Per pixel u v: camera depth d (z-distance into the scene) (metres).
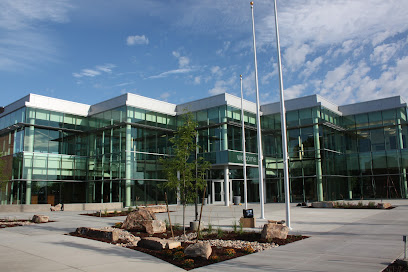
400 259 7.54
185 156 13.59
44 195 32.09
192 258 8.61
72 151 34.88
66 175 33.66
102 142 34.00
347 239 10.95
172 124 36.09
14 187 31.33
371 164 36.28
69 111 34.66
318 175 33.41
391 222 15.03
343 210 22.20
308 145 34.50
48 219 18.30
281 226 11.33
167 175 13.21
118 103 32.72
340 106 38.78
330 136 35.44
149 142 33.53
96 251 9.63
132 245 10.59
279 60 15.00
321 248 9.55
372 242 10.30
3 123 35.16
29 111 31.94
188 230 13.63
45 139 32.91
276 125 36.62
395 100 35.44
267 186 36.66
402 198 34.09
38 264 8.02
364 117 37.28
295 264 7.75
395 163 35.00
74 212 24.61
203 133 34.47
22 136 31.77
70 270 7.45
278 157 36.28
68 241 11.37
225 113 32.91
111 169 32.31
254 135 36.94
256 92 18.36
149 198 32.44
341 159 36.75
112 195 31.69
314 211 21.95
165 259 8.63
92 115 35.59
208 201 33.88
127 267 7.77
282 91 14.78
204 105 34.56
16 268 7.60
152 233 13.09
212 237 11.75
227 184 32.56
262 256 8.73
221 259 8.51
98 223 16.98
